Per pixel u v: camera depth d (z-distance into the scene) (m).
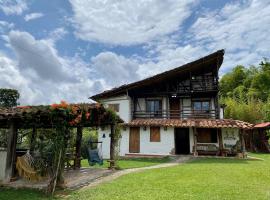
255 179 9.97
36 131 12.34
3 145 14.95
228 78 53.06
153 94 24.52
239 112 32.00
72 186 9.19
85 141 20.44
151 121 22.67
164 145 21.88
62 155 8.84
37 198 7.56
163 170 12.68
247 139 28.16
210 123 20.75
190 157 19.50
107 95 25.12
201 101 24.80
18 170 10.34
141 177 10.62
